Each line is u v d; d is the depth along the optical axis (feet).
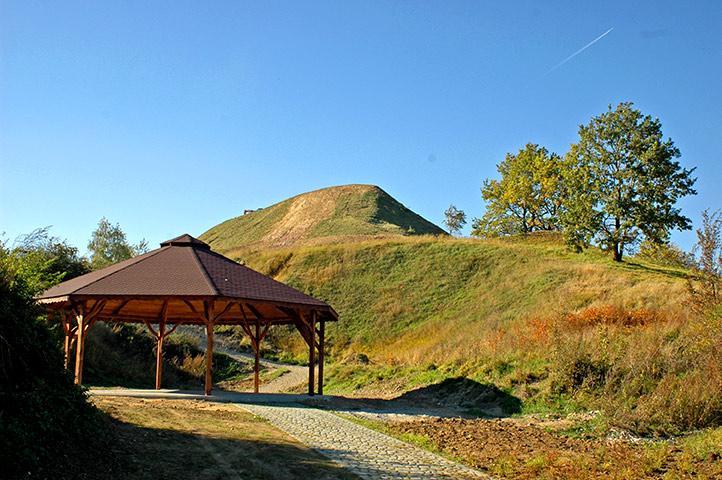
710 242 73.15
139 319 89.25
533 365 77.36
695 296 74.23
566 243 161.89
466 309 140.67
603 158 157.17
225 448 37.17
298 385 100.68
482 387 76.54
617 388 64.90
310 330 75.92
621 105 156.66
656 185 152.15
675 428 54.60
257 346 88.63
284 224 346.33
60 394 33.14
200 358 109.91
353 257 179.11
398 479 33.73
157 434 38.45
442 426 55.26
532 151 240.94
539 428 57.00
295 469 33.83
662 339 72.08
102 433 33.47
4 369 31.14
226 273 72.90
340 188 372.58
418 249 178.60
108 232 201.98
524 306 129.80
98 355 92.07
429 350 106.63
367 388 92.53
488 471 37.88
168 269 70.69
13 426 27.17
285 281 171.83
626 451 44.39
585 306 114.93
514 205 243.19
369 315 149.48
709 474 37.27
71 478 26.73
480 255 167.32
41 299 67.15
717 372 58.80
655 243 155.02
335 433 46.62
